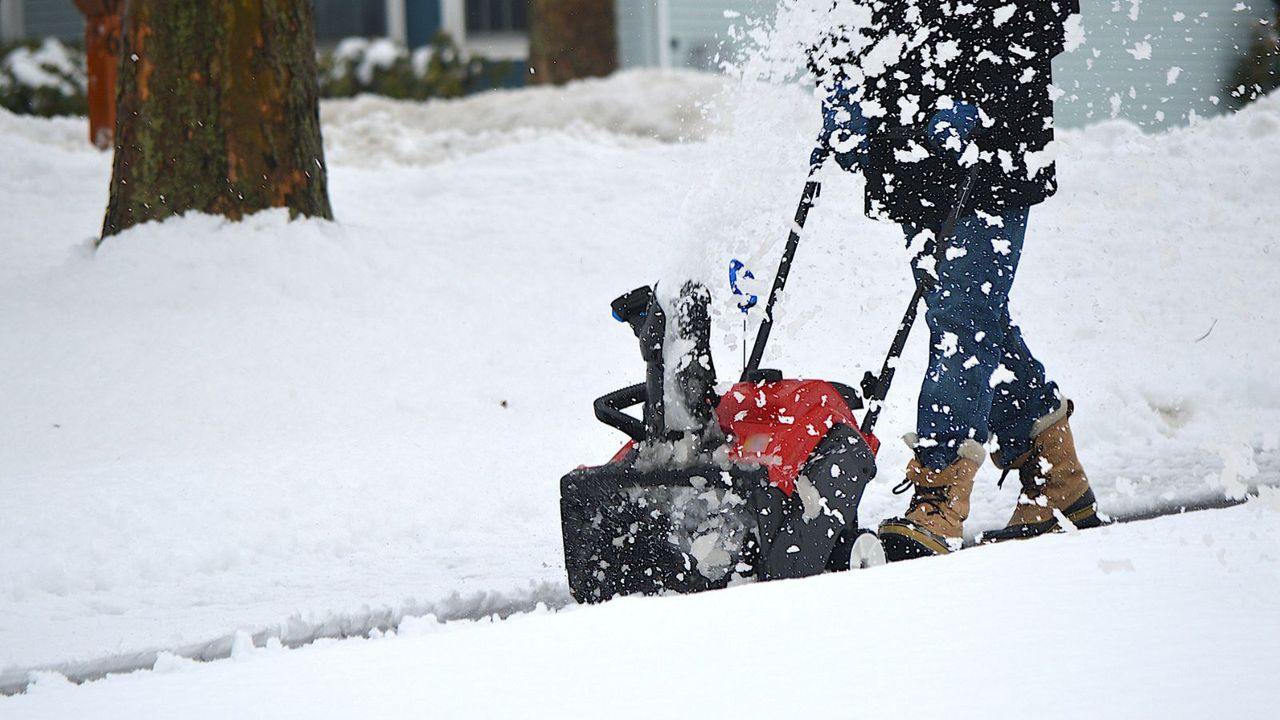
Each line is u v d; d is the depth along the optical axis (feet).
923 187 51.93
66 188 155.84
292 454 75.25
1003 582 34.68
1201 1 184.75
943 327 51.52
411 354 94.99
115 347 93.61
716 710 25.90
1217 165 140.87
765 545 43.01
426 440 77.92
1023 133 50.62
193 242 109.81
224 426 82.48
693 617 32.73
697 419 44.78
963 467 51.29
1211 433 75.36
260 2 113.70
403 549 59.31
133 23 114.11
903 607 32.55
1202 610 31.60
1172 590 33.47
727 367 86.12
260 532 61.16
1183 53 183.83
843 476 45.80
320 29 323.16
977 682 26.86
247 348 94.32
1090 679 26.84
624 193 145.48
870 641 30.01
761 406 46.57
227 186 113.19
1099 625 30.50
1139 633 29.86
